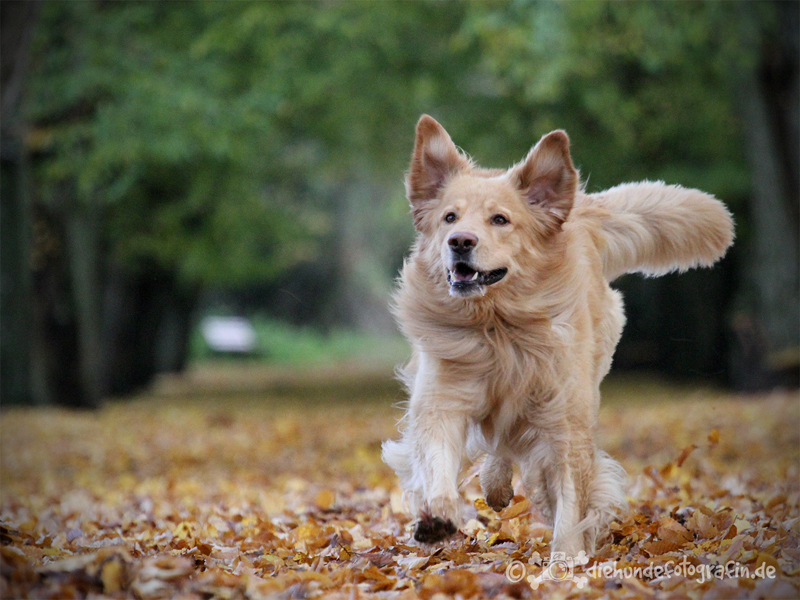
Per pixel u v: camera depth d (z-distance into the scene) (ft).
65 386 68.28
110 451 45.80
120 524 23.35
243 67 68.39
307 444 46.09
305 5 67.62
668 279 96.17
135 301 91.30
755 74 60.75
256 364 164.55
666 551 16.71
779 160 60.59
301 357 172.14
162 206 77.05
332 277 185.47
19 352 59.41
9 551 13.51
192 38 68.59
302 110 73.61
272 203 89.71
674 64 68.13
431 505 15.89
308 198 120.37
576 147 71.36
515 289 16.93
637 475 27.71
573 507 16.75
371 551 17.79
